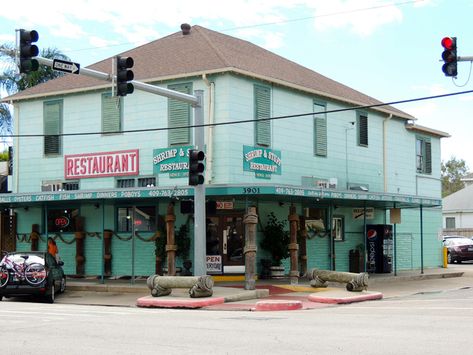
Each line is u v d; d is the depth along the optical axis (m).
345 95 31.30
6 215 30.48
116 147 27.75
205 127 25.64
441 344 10.75
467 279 30.52
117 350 10.52
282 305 18.77
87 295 23.91
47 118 29.64
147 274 27.08
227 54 27.02
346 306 19.45
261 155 26.27
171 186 23.56
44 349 10.70
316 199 26.67
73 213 28.97
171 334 12.39
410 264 35.09
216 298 20.25
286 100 27.80
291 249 24.97
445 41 17.39
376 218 32.91
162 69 26.95
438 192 38.00
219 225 26.23
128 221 27.67
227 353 10.10
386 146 33.56
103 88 28.03
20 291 21.64
